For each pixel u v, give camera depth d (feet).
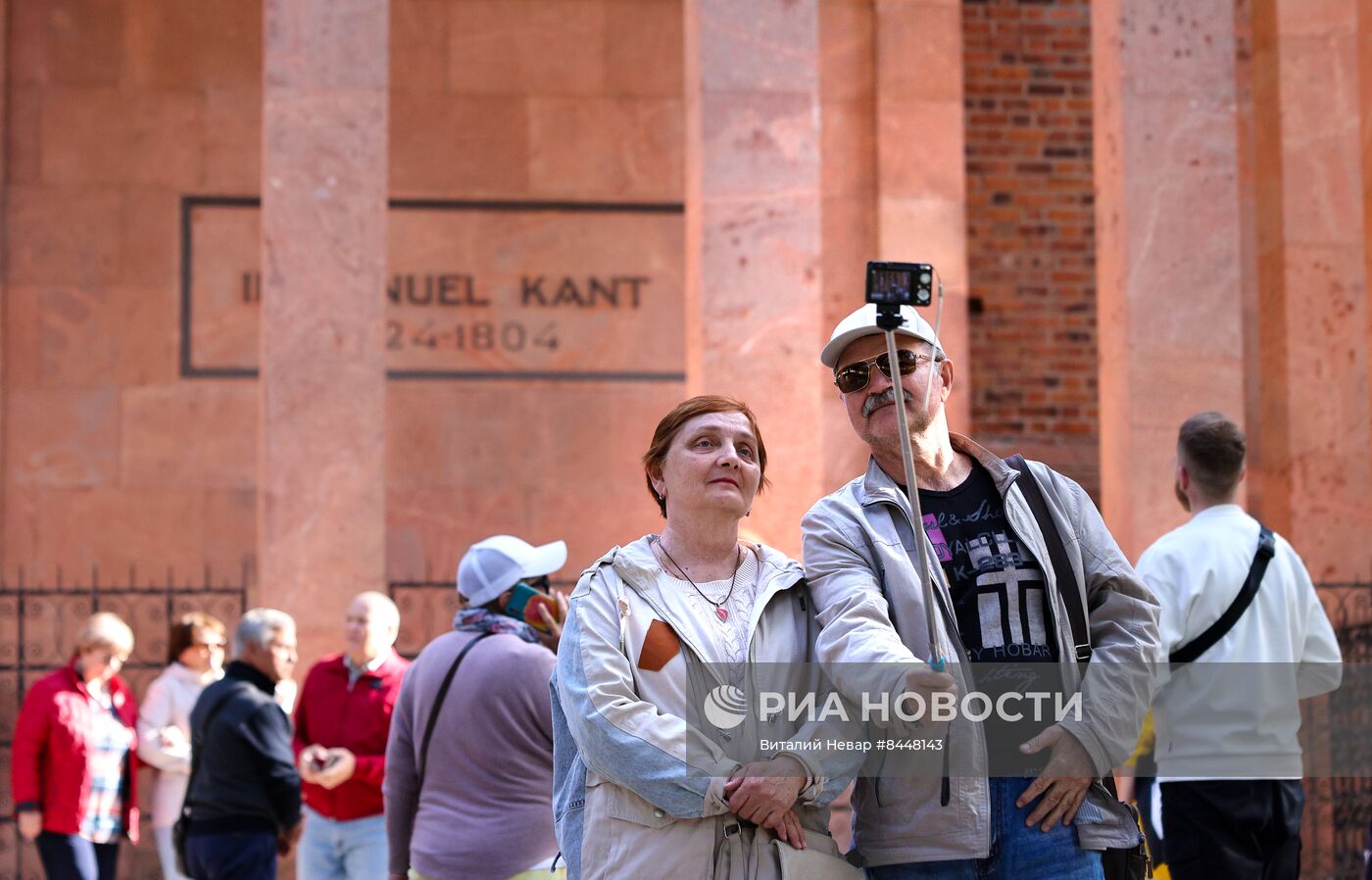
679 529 12.34
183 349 42.78
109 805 27.89
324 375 31.24
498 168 43.98
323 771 23.00
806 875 11.27
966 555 12.17
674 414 12.63
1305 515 34.71
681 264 44.32
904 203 40.22
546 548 17.66
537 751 16.58
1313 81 35.50
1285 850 15.83
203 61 43.52
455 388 43.32
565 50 44.52
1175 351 30.37
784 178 31.22
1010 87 45.37
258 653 22.74
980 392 44.45
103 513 42.11
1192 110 30.83
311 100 31.65
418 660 17.21
